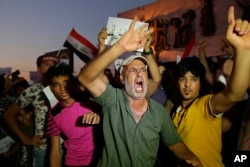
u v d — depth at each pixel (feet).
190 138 7.59
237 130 9.44
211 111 7.23
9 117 10.62
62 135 9.30
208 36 34.94
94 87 7.04
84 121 8.12
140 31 6.35
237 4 30.83
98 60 6.34
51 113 9.07
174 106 8.97
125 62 7.32
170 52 41.19
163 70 13.73
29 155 11.05
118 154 7.04
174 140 7.57
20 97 10.52
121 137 7.04
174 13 40.45
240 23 5.85
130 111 7.06
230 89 6.30
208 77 11.92
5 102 12.51
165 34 42.01
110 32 8.68
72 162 8.80
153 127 7.16
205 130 7.47
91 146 8.73
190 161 7.30
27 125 11.50
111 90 7.25
